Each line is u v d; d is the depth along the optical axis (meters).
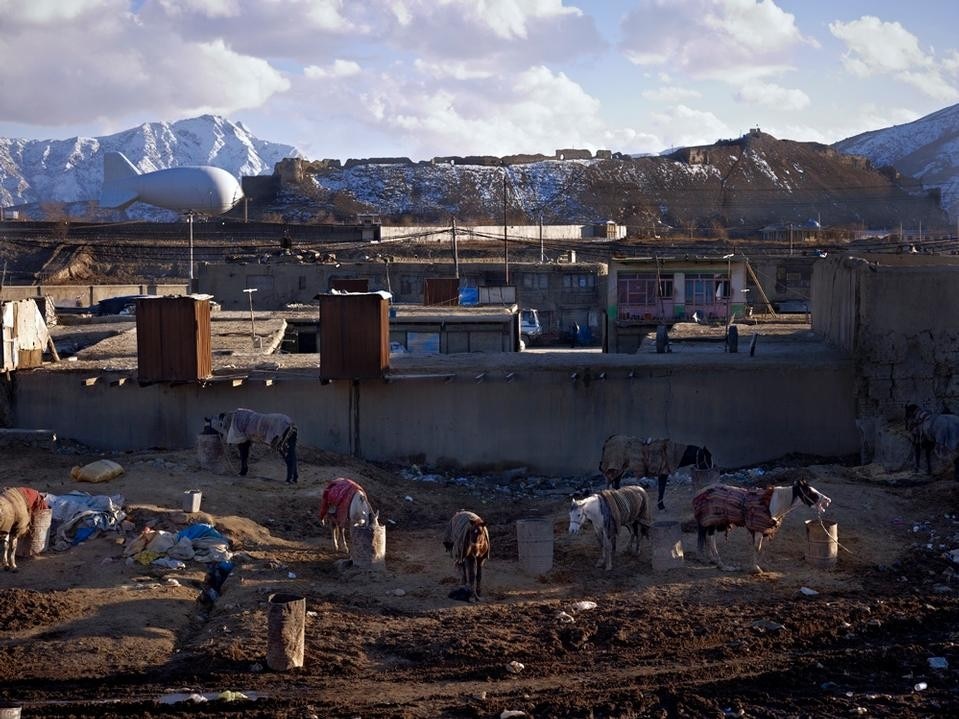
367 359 26.95
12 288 64.25
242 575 17.19
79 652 13.58
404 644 14.39
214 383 27.14
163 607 15.39
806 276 61.69
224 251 82.44
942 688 13.00
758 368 27.34
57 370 27.92
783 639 14.68
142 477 21.92
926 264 28.56
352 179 175.25
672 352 30.83
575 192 169.12
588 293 67.38
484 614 15.75
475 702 12.39
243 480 22.66
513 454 27.53
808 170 183.62
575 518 17.41
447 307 50.25
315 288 65.12
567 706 12.27
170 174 138.25
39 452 25.39
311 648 14.09
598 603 16.33
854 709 12.25
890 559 18.42
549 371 27.44
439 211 162.38
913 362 27.06
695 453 21.14
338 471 24.31
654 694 12.73
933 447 23.17
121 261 83.56
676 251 77.56
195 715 11.88
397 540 20.48
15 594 15.12
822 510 17.42
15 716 11.41
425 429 27.52
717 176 177.62
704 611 15.86
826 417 27.44
